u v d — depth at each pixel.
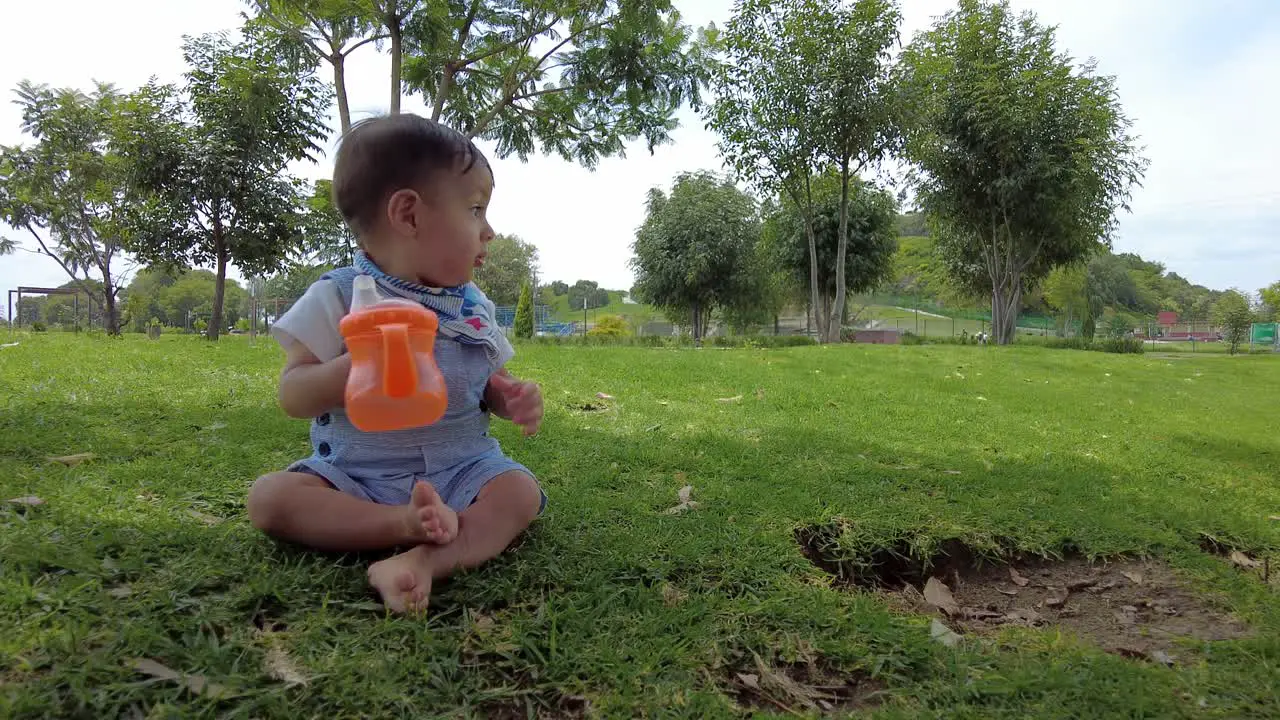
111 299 22.34
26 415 3.33
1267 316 59.16
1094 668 1.52
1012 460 3.66
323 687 1.22
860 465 3.24
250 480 2.41
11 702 1.08
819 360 9.12
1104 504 2.84
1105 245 24.42
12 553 1.58
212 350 7.79
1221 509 2.91
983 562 2.35
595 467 2.91
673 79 15.07
